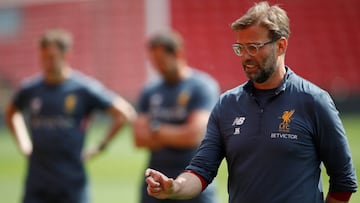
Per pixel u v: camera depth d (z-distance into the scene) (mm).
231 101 9914
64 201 17031
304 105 9430
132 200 26953
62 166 17000
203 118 16312
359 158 32938
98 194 28438
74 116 17281
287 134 9359
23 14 63562
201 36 60156
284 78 9617
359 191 23797
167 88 16906
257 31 9211
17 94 18000
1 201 27688
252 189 9477
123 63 59312
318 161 9586
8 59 63250
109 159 38500
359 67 60094
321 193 9609
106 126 49969
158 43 16484
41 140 17094
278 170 9352
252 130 9547
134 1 59531
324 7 61031
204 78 16859
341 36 60781
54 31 17359
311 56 60531
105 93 18109
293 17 60875
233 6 60094
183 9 60719
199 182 9773
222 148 10008
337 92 54312
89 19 60719
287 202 9289
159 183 8977
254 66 9328
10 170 35969
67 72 17562
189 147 16281
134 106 55531
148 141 16609
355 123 46812
